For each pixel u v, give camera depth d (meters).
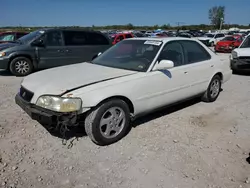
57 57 8.95
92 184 2.73
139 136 3.81
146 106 3.92
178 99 4.52
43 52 8.68
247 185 2.73
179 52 4.59
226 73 5.69
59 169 2.98
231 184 2.75
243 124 4.36
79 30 9.45
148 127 4.13
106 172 2.94
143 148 3.47
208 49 5.33
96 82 3.44
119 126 3.64
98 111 3.33
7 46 8.47
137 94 3.72
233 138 3.82
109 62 4.43
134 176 2.88
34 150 3.37
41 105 3.24
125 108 3.61
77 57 9.33
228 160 3.21
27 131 3.90
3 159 3.13
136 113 3.84
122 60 4.33
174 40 4.55
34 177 2.82
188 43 4.85
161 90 4.09
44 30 8.95
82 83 3.39
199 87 4.98
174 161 3.17
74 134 3.82
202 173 2.94
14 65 8.38
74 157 3.23
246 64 8.80
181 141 3.68
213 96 5.51
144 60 4.09
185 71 4.51
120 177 2.86
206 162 3.16
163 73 4.08
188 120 4.47
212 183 2.76
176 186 2.71
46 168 2.99
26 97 3.50
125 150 3.41
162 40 4.39
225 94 6.29
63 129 3.30
